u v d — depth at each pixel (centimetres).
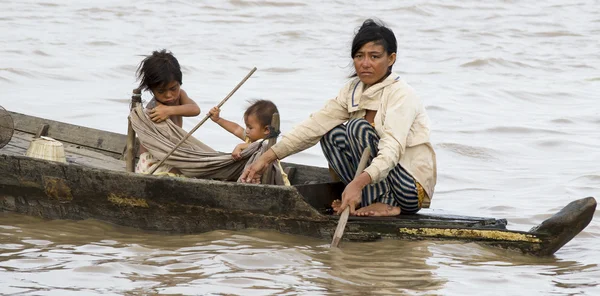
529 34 7631
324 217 2061
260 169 2178
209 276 1794
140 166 2358
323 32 7262
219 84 5047
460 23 8056
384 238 2067
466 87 5303
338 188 2266
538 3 9312
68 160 2552
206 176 2319
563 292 1788
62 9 7525
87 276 1775
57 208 2281
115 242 2059
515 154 3622
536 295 1766
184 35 6794
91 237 2103
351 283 1777
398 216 2142
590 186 3045
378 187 2162
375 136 2111
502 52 6681
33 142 2398
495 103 4859
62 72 5022
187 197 2130
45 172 2241
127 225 2219
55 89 4591
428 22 8050
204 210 2138
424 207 2217
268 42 6694
